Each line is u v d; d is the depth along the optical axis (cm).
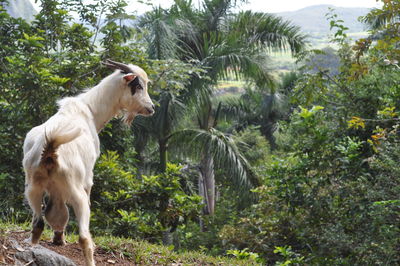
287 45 1880
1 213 915
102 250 658
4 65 1070
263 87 1745
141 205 1028
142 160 1798
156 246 737
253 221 1262
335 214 1088
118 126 1252
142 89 570
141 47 1300
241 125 2589
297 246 1169
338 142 1081
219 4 1816
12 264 505
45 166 456
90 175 509
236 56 1622
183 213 1041
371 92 1166
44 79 1000
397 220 935
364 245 922
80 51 1166
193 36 1769
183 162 2081
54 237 620
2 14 1141
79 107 532
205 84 1647
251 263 772
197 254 744
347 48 1259
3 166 962
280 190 1093
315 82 1177
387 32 693
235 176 1527
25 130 1032
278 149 2455
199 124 1873
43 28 1220
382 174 946
